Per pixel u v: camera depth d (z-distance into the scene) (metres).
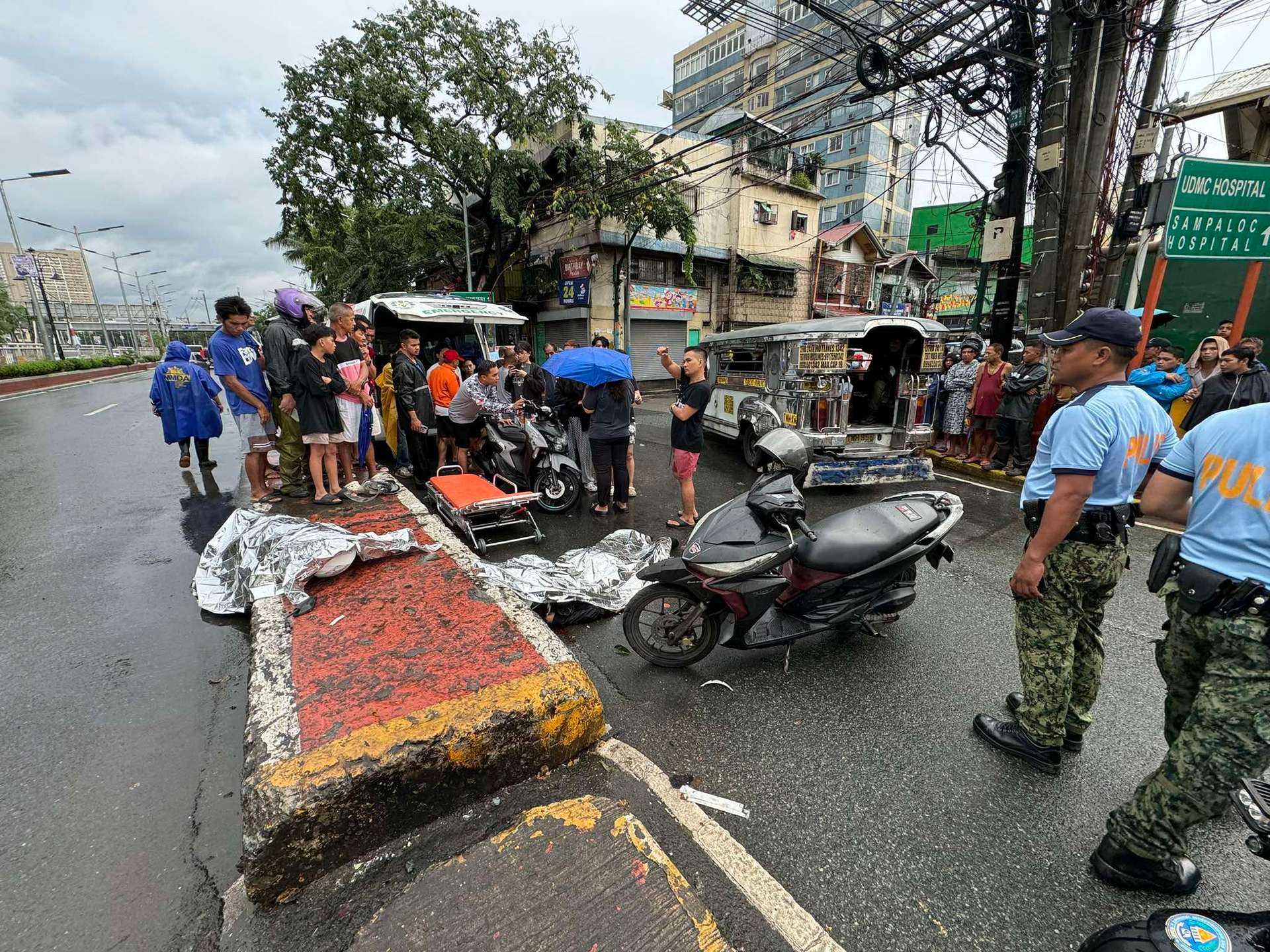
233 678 2.97
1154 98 7.58
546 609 3.51
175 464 7.91
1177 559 1.77
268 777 1.79
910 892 1.82
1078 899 1.80
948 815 2.13
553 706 2.22
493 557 4.70
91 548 4.75
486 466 6.27
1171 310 9.89
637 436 11.00
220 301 4.83
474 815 2.02
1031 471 2.26
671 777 2.30
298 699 2.21
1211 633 1.62
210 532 5.12
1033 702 2.34
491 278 20.14
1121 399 2.03
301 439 5.18
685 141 19.44
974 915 1.74
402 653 2.55
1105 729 2.63
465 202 18.34
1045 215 7.51
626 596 3.71
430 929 1.58
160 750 2.45
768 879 1.82
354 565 3.57
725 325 21.69
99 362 31.03
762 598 2.95
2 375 20.53
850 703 2.82
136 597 3.86
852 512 3.34
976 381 7.71
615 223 18.09
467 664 2.46
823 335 6.28
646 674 3.07
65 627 3.47
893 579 3.21
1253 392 5.45
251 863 1.66
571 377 5.22
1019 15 7.42
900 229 37.34
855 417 7.98
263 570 3.38
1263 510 1.52
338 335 5.09
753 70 31.66
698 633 3.17
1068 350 2.11
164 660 3.12
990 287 15.82
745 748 2.49
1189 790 1.62
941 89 8.52
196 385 7.26
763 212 21.44
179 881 1.84
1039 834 2.04
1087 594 2.26
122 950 1.61
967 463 7.74
